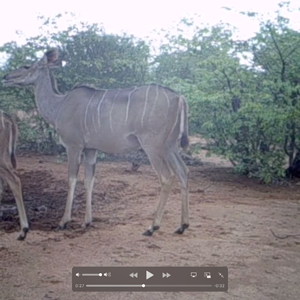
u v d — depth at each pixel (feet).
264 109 27.40
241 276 14.10
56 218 20.42
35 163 35.06
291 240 17.79
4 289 12.93
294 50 29.25
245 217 20.90
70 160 19.27
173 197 24.52
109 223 19.61
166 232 18.42
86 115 18.89
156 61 39.29
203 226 19.33
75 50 37.01
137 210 21.72
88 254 15.75
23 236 17.22
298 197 25.72
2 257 15.42
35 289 12.94
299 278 14.10
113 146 18.92
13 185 17.44
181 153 35.65
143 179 29.32
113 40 37.63
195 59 37.27
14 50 37.70
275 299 12.57
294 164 31.07
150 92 18.20
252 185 28.71
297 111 27.22
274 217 21.07
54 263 14.90
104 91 19.25
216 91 30.91
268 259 15.65
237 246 16.90
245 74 29.94
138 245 16.79
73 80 36.50
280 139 28.81
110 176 30.07
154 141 18.08
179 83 32.45
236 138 30.73
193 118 31.78
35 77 20.15
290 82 29.27
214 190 26.73
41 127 39.60
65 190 25.72
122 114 18.35
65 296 12.49
